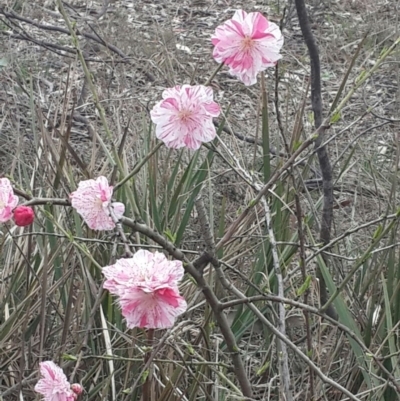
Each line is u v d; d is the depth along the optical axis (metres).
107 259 2.46
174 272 1.23
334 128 4.40
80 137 4.01
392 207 2.68
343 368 2.48
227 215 3.31
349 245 3.00
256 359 2.64
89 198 1.42
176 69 5.29
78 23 6.49
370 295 2.62
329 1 7.34
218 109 1.42
